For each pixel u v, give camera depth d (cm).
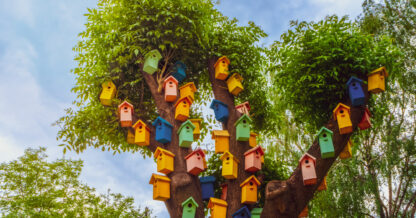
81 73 623
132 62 634
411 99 872
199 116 784
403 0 910
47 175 678
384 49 527
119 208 689
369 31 863
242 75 674
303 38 539
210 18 654
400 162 854
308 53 533
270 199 452
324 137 480
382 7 916
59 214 629
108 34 580
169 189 514
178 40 620
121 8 600
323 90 526
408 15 886
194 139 598
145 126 557
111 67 612
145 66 582
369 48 520
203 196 548
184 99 570
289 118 933
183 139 532
